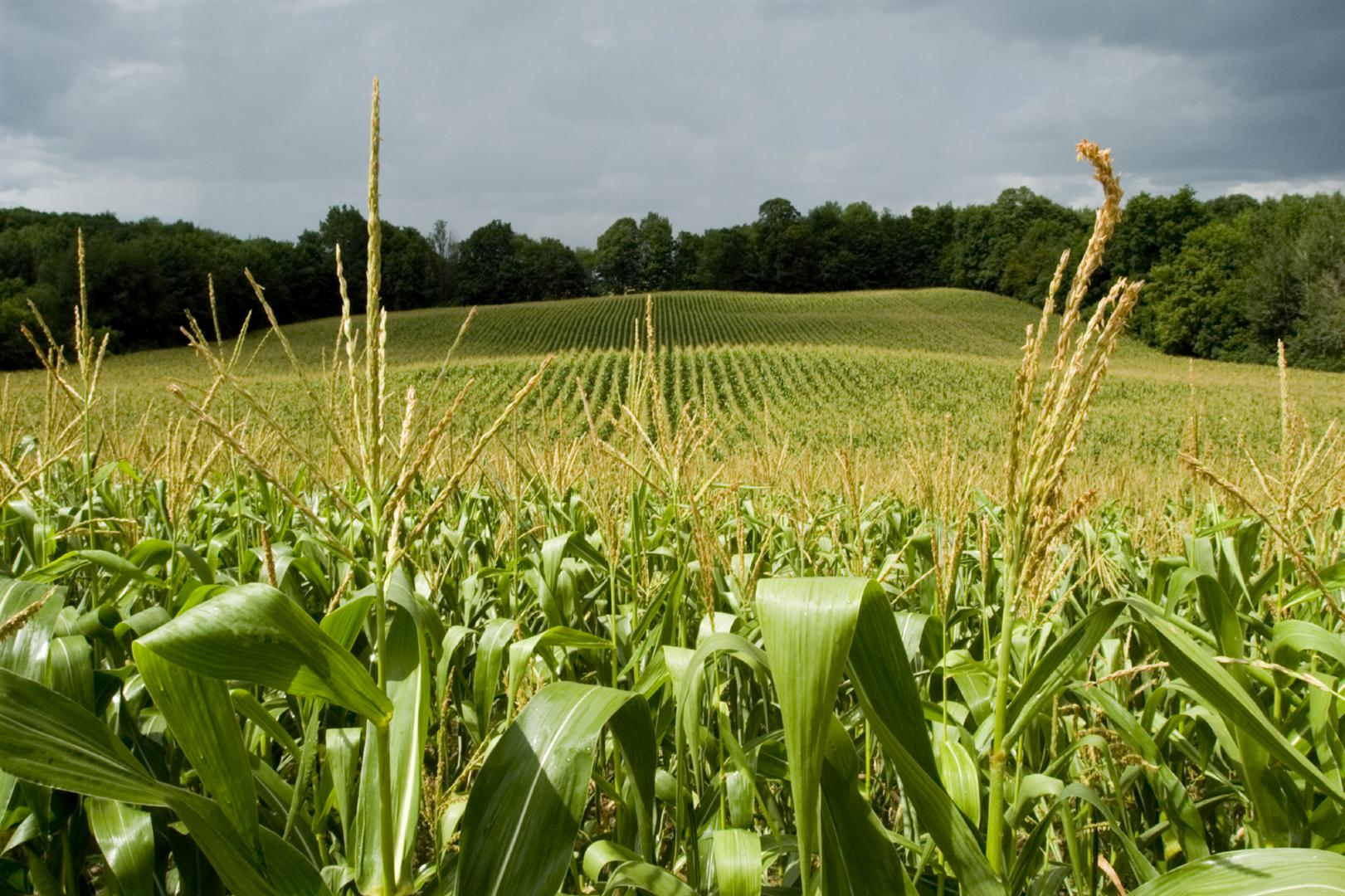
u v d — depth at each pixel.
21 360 45.19
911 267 132.88
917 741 1.34
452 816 1.92
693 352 62.66
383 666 1.39
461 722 3.05
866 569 2.72
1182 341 73.56
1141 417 39.91
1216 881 1.19
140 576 2.72
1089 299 87.31
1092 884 2.40
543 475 4.38
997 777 1.48
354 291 97.31
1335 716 2.07
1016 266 109.38
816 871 2.04
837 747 1.29
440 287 116.25
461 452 4.30
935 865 1.80
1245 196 102.69
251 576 3.63
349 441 1.55
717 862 1.53
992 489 5.31
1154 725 2.82
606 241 139.25
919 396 47.66
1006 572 1.49
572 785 1.35
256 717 2.09
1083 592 4.09
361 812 1.55
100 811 1.67
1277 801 1.93
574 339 78.31
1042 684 1.46
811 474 5.18
